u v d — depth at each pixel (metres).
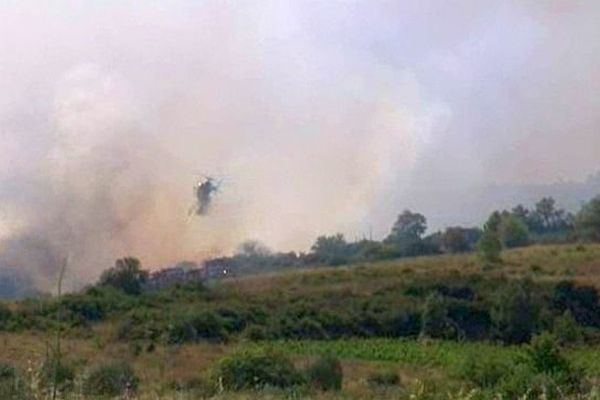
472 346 125.62
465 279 158.00
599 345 123.69
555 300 139.88
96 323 96.75
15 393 20.86
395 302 148.25
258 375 55.72
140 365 52.81
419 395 35.25
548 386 40.75
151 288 128.38
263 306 137.75
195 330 109.12
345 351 124.44
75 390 26.02
